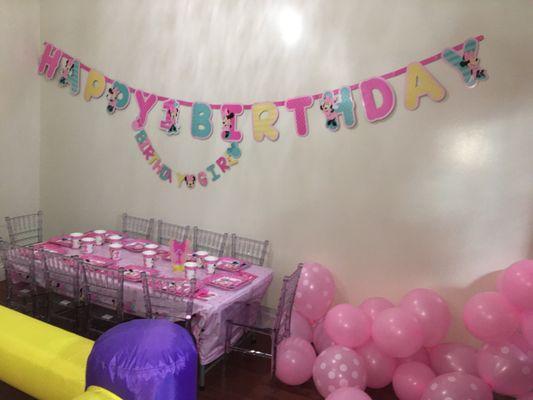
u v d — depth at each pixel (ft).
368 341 9.20
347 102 10.15
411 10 9.39
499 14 8.73
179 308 8.82
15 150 14.12
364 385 8.46
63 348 7.64
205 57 11.71
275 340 9.20
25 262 10.19
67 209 14.67
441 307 8.98
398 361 9.16
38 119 14.64
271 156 11.21
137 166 13.19
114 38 12.96
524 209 9.01
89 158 13.98
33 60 14.19
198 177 12.26
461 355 8.78
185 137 12.28
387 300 9.87
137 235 13.43
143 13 12.44
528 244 9.07
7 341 7.89
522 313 8.21
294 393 9.39
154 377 5.80
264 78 11.03
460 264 9.65
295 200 11.09
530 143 8.81
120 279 9.10
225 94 11.57
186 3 11.80
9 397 8.84
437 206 9.70
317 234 10.96
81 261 9.44
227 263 10.78
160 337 6.26
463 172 9.38
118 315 9.34
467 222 9.48
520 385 7.77
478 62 8.97
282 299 8.85
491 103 8.99
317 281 9.99
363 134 10.16
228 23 11.32
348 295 10.82
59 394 7.33
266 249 11.56
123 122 13.20
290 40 10.63
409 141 9.75
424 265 9.96
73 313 11.10
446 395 7.51
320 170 10.71
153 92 12.60
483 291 9.52
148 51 12.50
